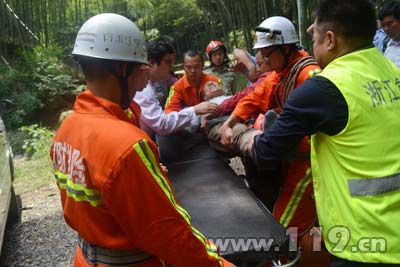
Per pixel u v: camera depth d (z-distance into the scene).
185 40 13.15
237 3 7.27
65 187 1.32
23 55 9.09
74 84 9.92
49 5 10.52
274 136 1.51
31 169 5.96
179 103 3.19
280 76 2.21
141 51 1.30
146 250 1.22
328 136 1.46
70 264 3.26
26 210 4.42
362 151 1.40
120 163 1.14
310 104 1.43
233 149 2.38
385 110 1.42
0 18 9.36
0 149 3.81
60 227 3.93
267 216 1.80
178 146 2.72
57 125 8.28
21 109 8.31
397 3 3.74
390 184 1.39
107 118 1.23
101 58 1.24
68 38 11.17
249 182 2.42
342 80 1.41
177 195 2.06
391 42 3.88
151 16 12.54
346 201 1.43
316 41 1.57
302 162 2.11
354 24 1.48
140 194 1.16
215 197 2.01
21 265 3.30
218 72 4.62
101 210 1.22
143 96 2.61
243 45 8.88
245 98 2.39
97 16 1.28
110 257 1.29
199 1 12.11
